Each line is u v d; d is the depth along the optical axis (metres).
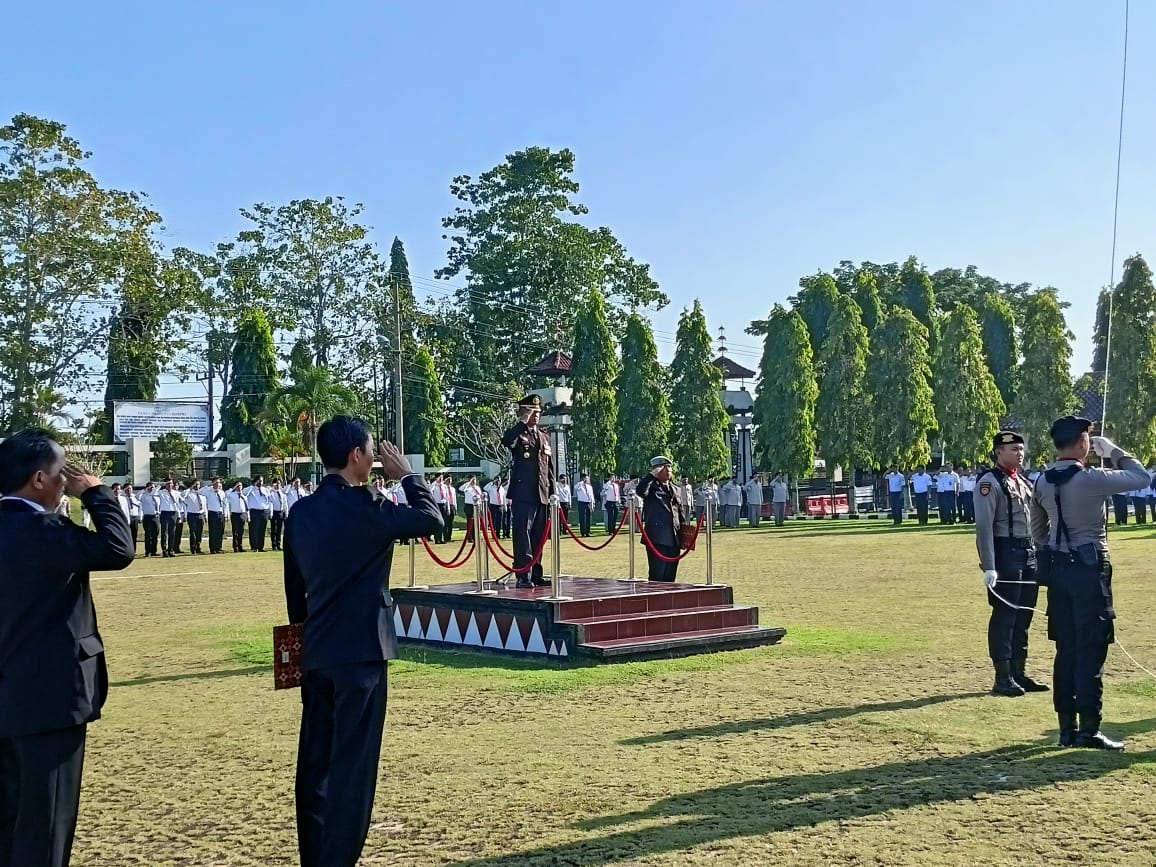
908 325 44.19
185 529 42.91
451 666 12.10
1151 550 24.31
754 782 7.27
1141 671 10.81
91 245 39.53
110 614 17.62
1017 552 9.98
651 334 46.59
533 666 12.05
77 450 39.88
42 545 4.98
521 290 59.09
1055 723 8.75
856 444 45.31
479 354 59.56
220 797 7.40
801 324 45.12
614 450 46.41
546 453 14.49
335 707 5.43
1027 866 5.65
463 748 8.45
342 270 60.00
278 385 53.09
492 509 36.34
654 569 16.00
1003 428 50.06
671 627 12.74
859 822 6.39
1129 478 7.89
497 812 6.82
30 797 4.95
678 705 9.77
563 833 6.38
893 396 44.06
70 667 5.04
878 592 17.72
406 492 5.83
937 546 27.42
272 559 29.88
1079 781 7.12
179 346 44.16
